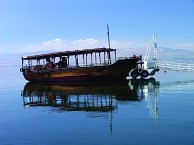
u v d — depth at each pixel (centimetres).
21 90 6291
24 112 3522
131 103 3691
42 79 7850
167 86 5425
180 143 1975
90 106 3662
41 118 3091
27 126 2744
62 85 6725
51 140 2220
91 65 7075
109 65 6881
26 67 8250
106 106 3588
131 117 2858
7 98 4997
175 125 2448
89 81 7175
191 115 2800
